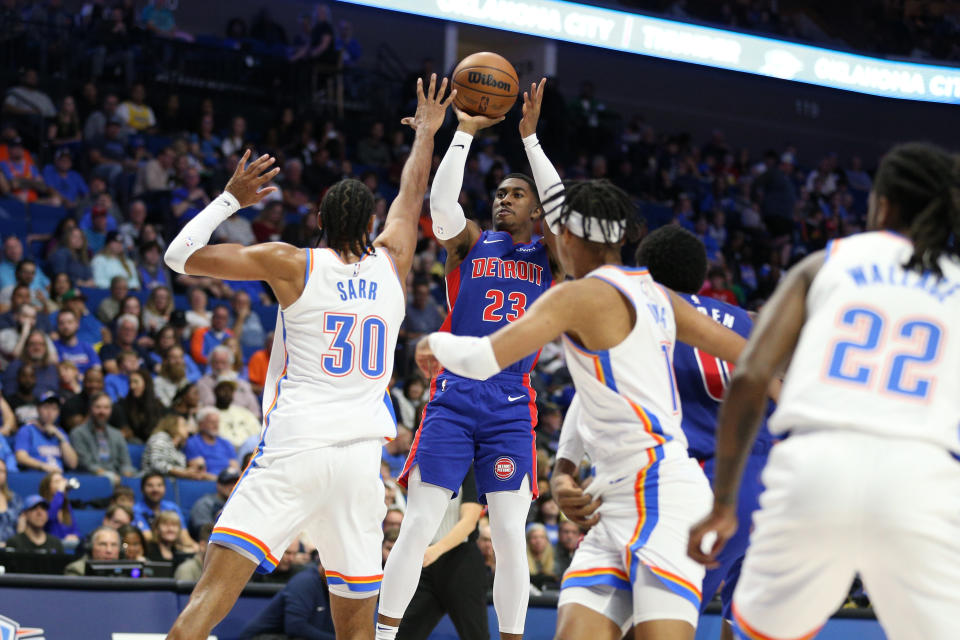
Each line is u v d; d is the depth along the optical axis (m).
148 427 12.96
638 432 4.34
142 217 17.16
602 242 4.55
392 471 12.51
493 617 8.69
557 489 4.64
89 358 13.88
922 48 27.98
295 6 26.83
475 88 6.43
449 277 6.71
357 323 5.47
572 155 24.84
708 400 5.05
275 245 5.46
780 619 3.56
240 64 23.22
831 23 28.31
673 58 24.31
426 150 6.32
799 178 27.84
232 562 5.14
